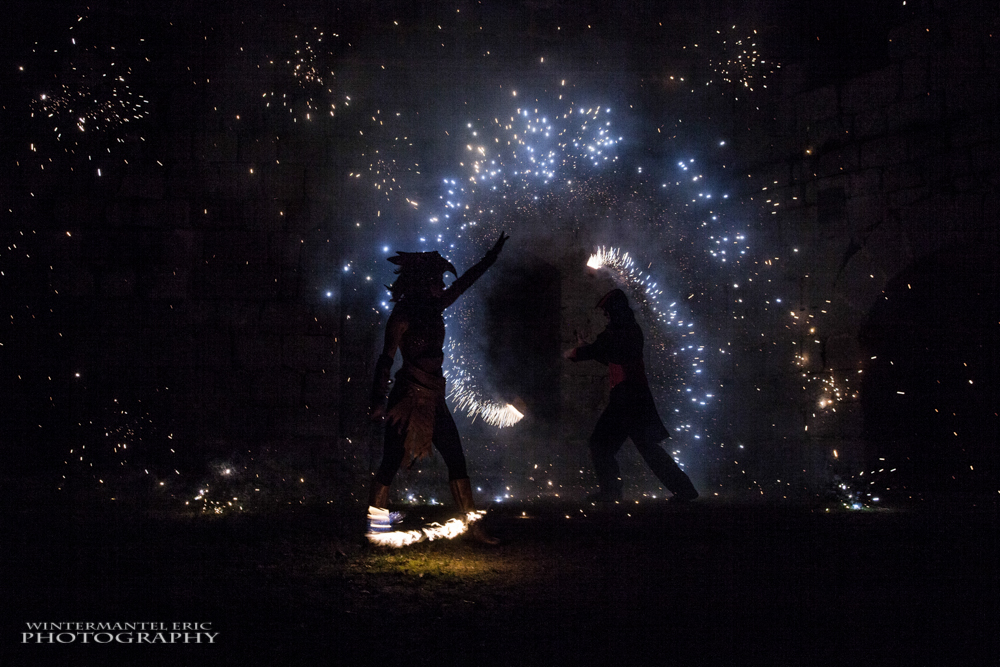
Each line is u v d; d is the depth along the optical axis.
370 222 10.81
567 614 4.18
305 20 10.87
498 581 4.89
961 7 8.75
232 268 10.59
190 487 9.50
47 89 10.55
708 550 5.80
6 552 5.54
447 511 7.96
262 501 8.67
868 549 5.86
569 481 10.77
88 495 8.99
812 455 10.02
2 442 10.14
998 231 8.41
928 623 4.03
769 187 10.56
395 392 6.20
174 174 10.62
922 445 9.67
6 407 10.19
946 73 8.87
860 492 8.84
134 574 4.96
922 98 9.06
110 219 10.50
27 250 10.36
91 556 5.44
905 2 9.41
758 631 3.90
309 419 10.48
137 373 10.38
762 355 10.56
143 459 10.25
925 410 9.70
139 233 10.52
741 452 10.65
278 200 10.70
